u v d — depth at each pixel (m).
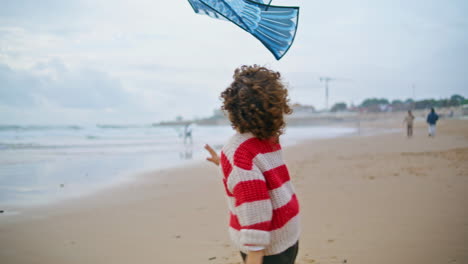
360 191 5.98
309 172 8.36
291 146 17.94
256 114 1.49
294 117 96.75
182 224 4.68
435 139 18.59
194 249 3.73
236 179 1.46
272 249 1.50
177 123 146.25
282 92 1.54
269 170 1.51
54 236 4.32
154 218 5.03
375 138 22.61
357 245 3.54
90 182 8.30
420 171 7.61
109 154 15.26
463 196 5.27
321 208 4.98
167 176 9.15
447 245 3.42
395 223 4.17
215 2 1.72
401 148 13.72
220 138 28.61
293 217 1.55
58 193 7.02
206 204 5.81
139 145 20.81
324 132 39.56
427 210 4.63
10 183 8.12
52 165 11.38
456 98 75.81
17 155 14.44
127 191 7.19
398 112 96.62
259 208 1.41
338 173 8.02
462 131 26.41
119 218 5.10
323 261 3.18
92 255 3.66
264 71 1.59
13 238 4.25
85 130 50.88
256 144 1.53
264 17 1.75
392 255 3.24
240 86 1.54
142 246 3.88
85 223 4.87
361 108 105.50
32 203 6.14
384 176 7.28
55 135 34.50
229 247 3.76
